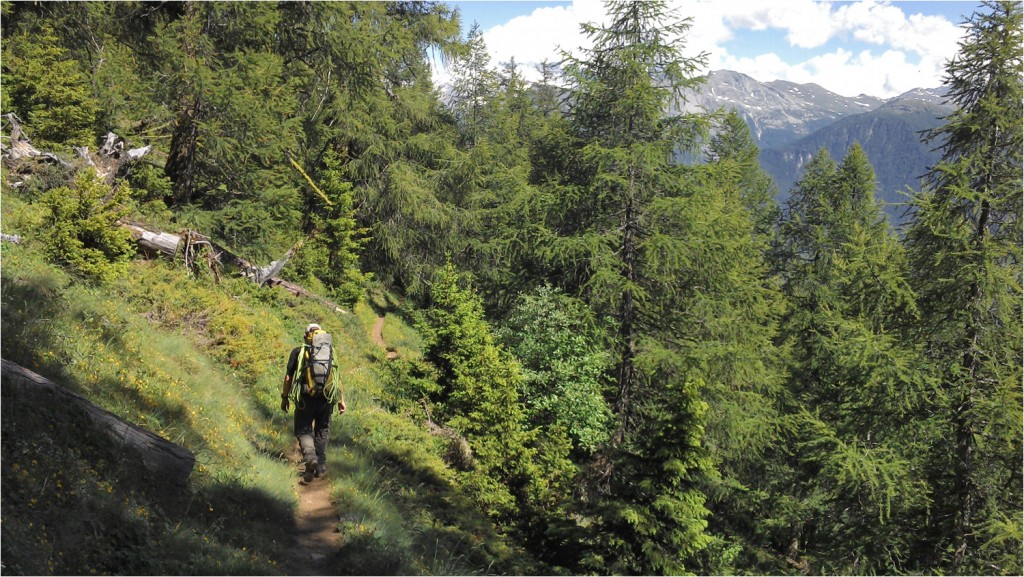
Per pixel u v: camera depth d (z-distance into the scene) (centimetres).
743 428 1666
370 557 646
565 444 1366
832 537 1575
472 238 3153
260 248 1848
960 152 1422
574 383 1669
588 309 1716
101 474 523
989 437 1330
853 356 1484
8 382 525
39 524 430
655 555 915
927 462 1394
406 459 1127
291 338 1586
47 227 1085
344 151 2881
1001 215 1384
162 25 1616
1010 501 1298
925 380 1377
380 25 2711
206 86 1538
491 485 1173
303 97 2364
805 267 2541
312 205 2627
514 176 2061
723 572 1370
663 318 1836
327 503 778
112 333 885
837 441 1461
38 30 1656
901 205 1492
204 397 898
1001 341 1354
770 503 1998
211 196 1805
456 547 849
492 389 1301
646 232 1833
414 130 3297
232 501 648
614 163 1781
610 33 1831
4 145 1322
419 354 2402
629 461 999
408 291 3155
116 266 1144
